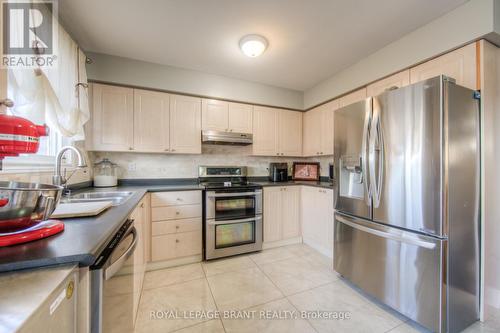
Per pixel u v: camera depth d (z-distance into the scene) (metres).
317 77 2.85
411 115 1.42
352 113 1.88
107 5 1.56
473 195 1.43
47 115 1.27
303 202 2.98
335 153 2.10
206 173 2.96
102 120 2.25
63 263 0.59
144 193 1.89
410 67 1.92
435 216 1.31
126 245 0.99
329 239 2.51
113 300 0.82
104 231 0.80
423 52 1.79
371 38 1.99
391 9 1.62
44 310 0.45
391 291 1.55
